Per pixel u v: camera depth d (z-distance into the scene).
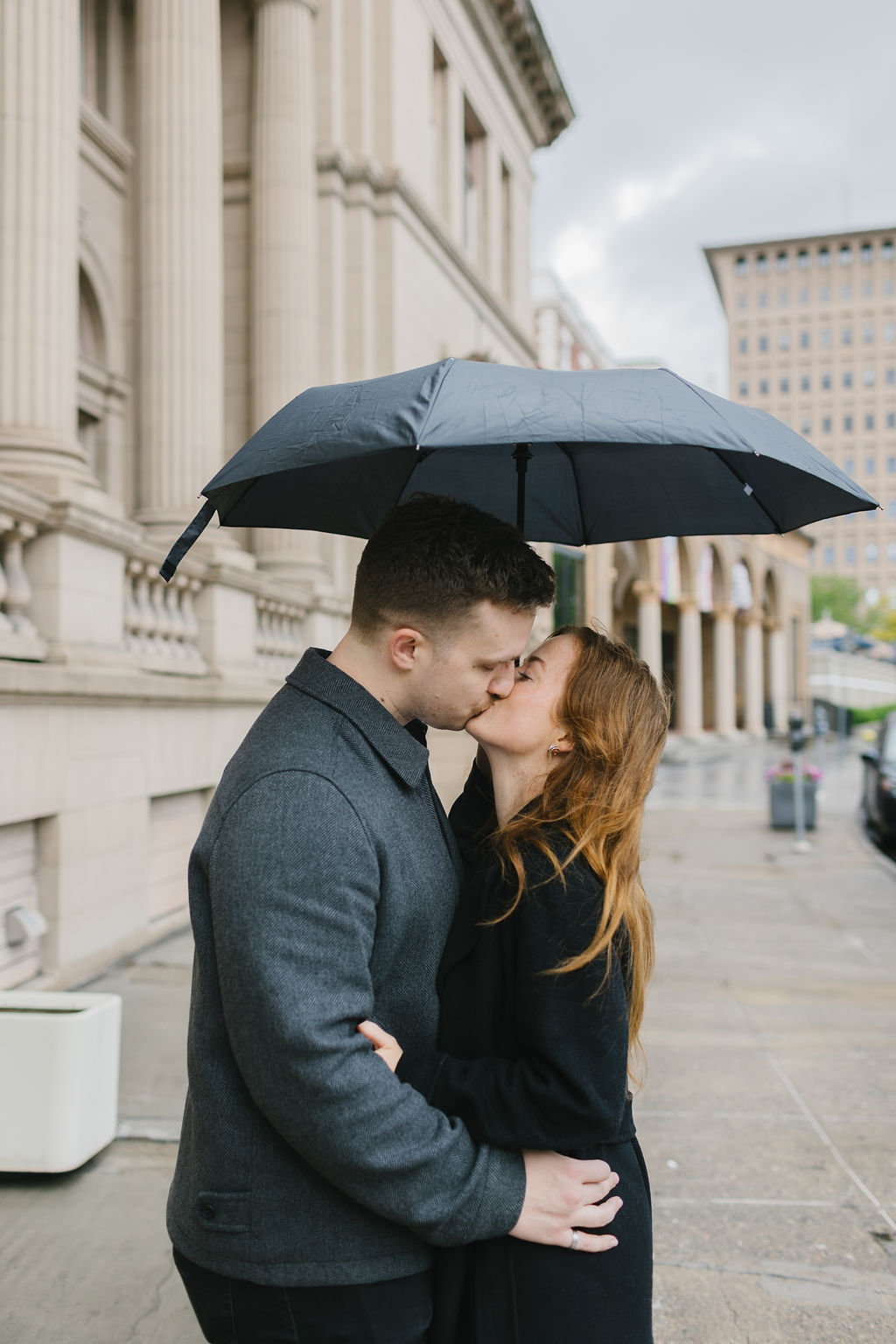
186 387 8.64
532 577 1.37
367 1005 1.26
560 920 1.31
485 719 1.48
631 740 1.43
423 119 14.36
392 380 1.40
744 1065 4.63
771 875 9.87
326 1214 1.31
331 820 1.26
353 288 12.73
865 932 7.41
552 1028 1.27
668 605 42.25
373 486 2.00
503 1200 1.27
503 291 19.17
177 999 5.29
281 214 11.29
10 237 6.09
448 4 15.51
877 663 65.38
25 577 5.73
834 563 114.44
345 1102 1.19
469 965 1.41
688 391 1.38
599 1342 1.31
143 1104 3.90
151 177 8.73
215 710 7.60
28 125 6.14
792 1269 2.91
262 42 11.42
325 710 1.37
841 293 114.56
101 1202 3.18
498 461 2.07
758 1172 3.54
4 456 5.90
